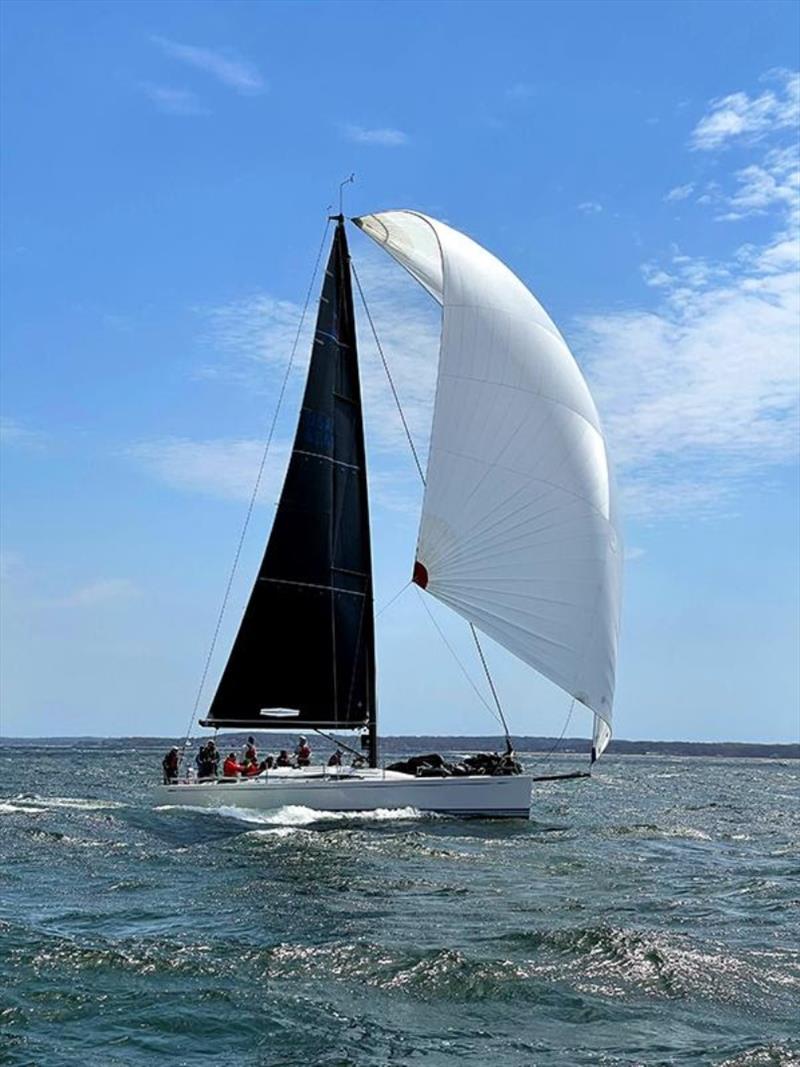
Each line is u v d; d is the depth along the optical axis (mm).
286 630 32188
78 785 50562
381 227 34000
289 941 15484
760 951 15367
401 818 29125
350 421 33938
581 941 15297
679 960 14531
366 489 34031
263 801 29250
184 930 16266
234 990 13102
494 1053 11336
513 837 28188
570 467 30938
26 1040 11438
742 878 22797
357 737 33219
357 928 16500
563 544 30703
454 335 30828
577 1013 12609
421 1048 11453
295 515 32469
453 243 31688
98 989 13039
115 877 20828
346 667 32969
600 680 31031
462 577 30578
